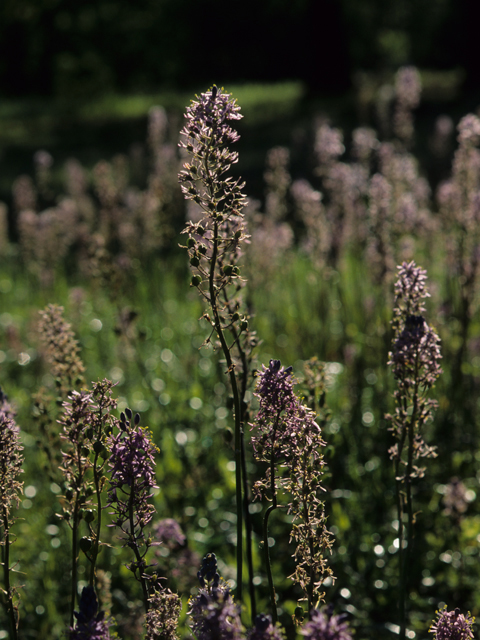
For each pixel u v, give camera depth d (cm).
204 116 238
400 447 298
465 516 541
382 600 453
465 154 604
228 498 565
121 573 477
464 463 571
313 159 884
